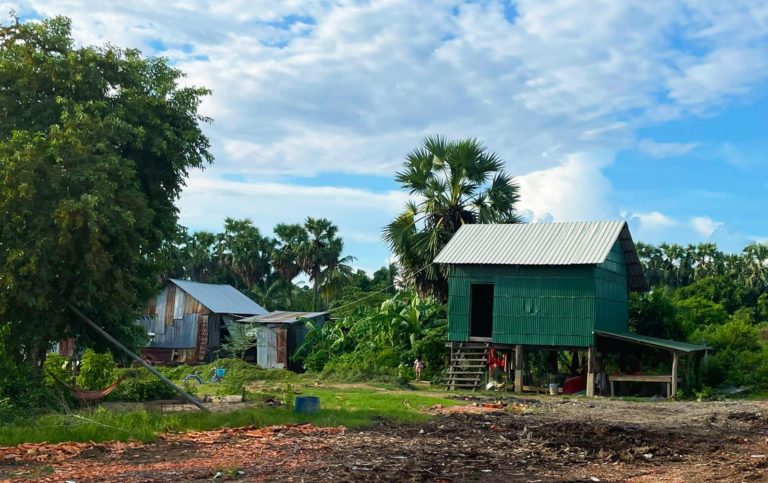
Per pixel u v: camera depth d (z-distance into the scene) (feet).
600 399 92.48
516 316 105.40
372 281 233.35
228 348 149.38
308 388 98.02
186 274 243.60
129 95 70.74
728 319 152.87
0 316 59.82
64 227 56.80
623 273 115.34
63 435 45.93
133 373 74.59
